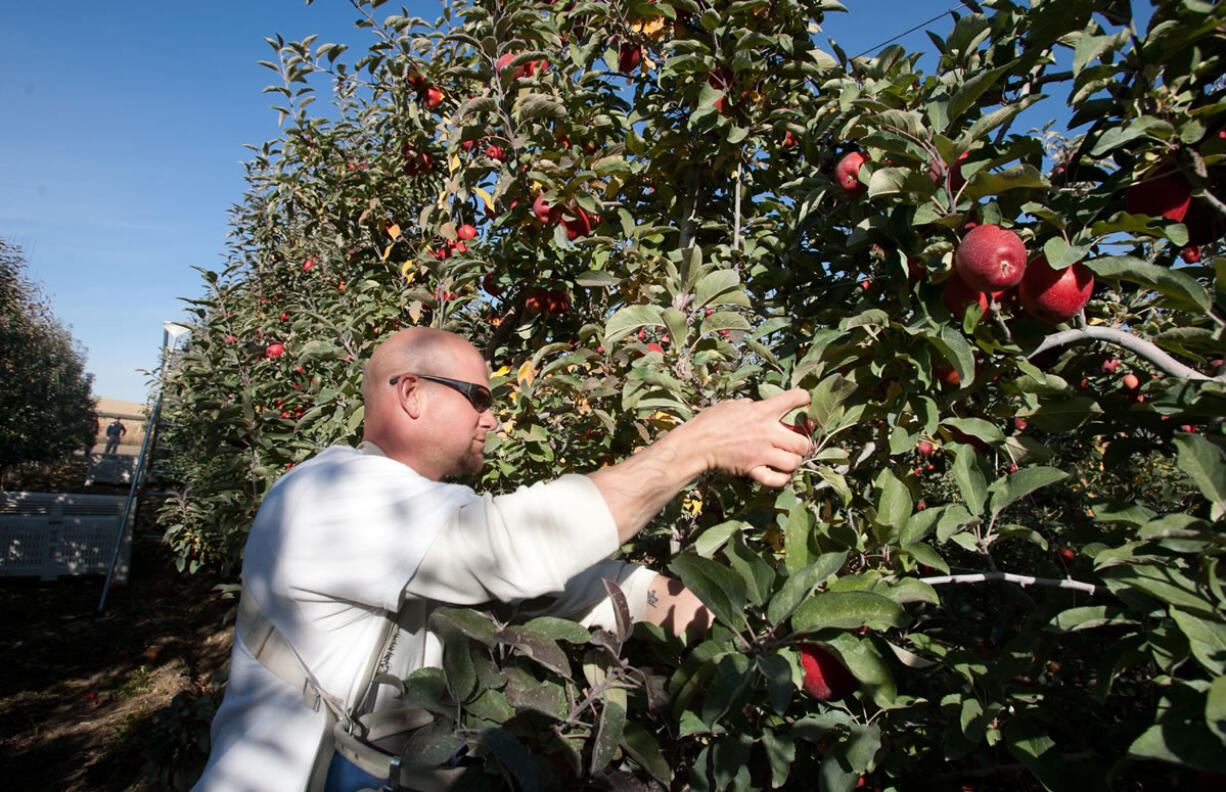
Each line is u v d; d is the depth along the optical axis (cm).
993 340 143
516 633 132
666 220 297
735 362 208
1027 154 140
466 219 361
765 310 242
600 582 157
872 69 184
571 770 139
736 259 246
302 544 127
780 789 170
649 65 294
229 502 430
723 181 293
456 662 127
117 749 524
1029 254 144
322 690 128
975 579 132
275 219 655
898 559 144
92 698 618
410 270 330
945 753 143
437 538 124
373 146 482
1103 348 183
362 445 160
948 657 146
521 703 132
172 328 970
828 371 161
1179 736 89
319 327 327
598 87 319
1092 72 140
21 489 1988
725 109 243
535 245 292
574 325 317
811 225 217
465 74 277
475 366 158
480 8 262
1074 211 146
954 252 140
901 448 145
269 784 125
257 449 390
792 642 121
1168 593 100
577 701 142
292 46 421
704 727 109
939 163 142
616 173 260
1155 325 189
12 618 834
